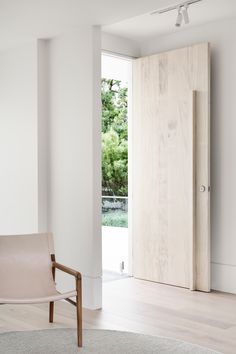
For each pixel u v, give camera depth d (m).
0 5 3.89
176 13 4.80
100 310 4.41
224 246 5.09
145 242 5.64
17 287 3.68
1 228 5.43
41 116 4.95
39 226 4.94
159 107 5.52
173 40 5.57
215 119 5.18
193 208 5.11
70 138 4.73
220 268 5.12
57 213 4.88
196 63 5.16
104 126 13.95
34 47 4.95
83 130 4.60
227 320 4.09
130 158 5.88
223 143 5.11
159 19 5.01
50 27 4.53
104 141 13.98
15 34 4.75
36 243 3.94
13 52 5.22
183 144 5.26
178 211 5.31
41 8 3.98
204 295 4.94
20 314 4.27
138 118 5.75
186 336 3.67
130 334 3.71
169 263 5.39
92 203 4.53
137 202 5.73
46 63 4.98
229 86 5.06
